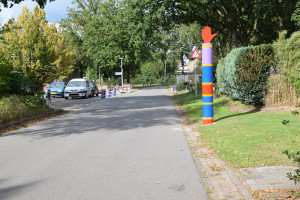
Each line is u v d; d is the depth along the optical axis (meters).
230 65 14.24
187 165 5.83
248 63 13.02
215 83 23.59
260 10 25.70
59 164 6.01
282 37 13.05
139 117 13.48
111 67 56.56
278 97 12.91
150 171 5.46
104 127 10.81
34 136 9.24
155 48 57.47
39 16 36.44
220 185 4.70
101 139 8.56
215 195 4.29
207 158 6.36
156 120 12.43
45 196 4.30
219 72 19.25
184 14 26.73
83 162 6.13
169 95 31.31
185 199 4.15
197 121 11.78
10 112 11.94
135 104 20.42
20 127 11.14
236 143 7.19
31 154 6.88
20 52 31.23
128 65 63.31
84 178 5.11
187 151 6.98
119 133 9.52
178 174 5.27
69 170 5.59
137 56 55.28
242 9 26.25
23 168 5.76
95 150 7.19
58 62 36.72
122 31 53.75
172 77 82.44
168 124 11.31
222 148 6.88
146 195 4.31
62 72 41.34
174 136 8.89
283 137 7.50
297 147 6.52
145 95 32.06
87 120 12.80
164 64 100.75
